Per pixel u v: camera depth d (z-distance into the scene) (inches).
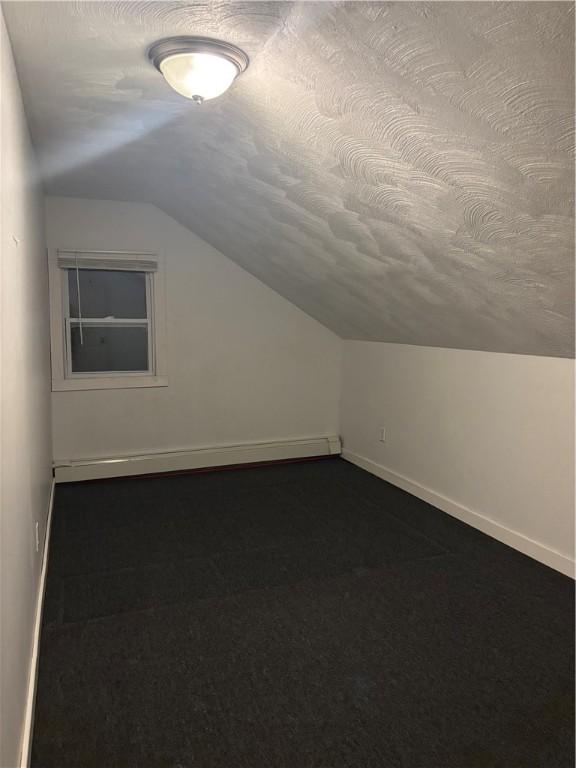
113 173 134.0
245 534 129.3
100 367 171.3
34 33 66.8
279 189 105.9
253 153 96.6
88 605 98.0
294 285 164.2
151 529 131.9
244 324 181.9
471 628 91.4
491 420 126.1
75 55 72.9
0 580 48.9
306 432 194.7
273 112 79.8
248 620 93.7
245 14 59.3
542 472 113.3
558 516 110.4
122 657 83.4
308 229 117.5
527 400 116.0
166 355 173.6
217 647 86.1
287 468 182.4
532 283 84.7
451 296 107.9
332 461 191.3
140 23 64.0
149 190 149.8
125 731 68.6
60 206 157.8
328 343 193.2
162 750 65.8
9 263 60.6
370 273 121.5
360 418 183.6
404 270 109.2
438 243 90.0
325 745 66.8
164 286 171.0
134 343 173.8
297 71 67.8
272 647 86.2
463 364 134.0
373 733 68.7
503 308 99.5
